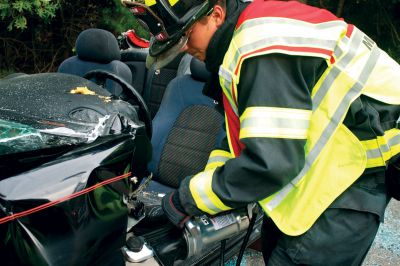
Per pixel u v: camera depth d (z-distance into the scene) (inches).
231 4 50.1
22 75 63.9
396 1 233.5
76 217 44.4
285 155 43.7
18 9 151.7
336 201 51.5
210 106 104.1
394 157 53.0
